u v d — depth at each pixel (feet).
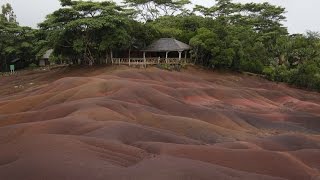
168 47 250.98
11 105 135.95
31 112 116.67
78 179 61.11
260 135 119.34
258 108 163.22
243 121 132.67
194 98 158.92
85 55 246.06
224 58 254.88
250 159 82.02
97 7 238.68
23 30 323.98
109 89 145.38
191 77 210.18
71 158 67.46
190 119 112.78
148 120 111.24
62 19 240.73
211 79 224.33
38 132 90.33
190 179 65.16
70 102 122.62
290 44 290.15
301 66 261.24
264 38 332.19
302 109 176.76
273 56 303.27
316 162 88.94
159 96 138.00
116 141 82.79
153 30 258.98
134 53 262.47
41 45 286.87
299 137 106.01
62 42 240.12
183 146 84.48
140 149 80.23
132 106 119.85
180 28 290.97
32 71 292.81
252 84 240.73
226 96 170.09
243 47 286.66
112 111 111.45
